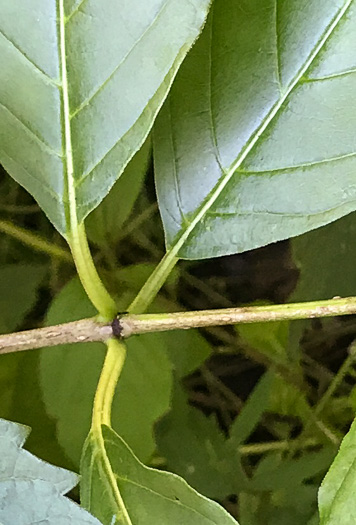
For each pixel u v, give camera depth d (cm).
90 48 23
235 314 26
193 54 26
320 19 25
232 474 38
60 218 25
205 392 40
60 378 32
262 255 38
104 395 26
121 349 26
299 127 26
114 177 24
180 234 26
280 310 26
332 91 26
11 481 24
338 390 40
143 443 33
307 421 39
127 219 36
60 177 24
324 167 26
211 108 26
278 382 39
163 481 25
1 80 24
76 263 25
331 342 40
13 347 26
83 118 24
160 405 33
